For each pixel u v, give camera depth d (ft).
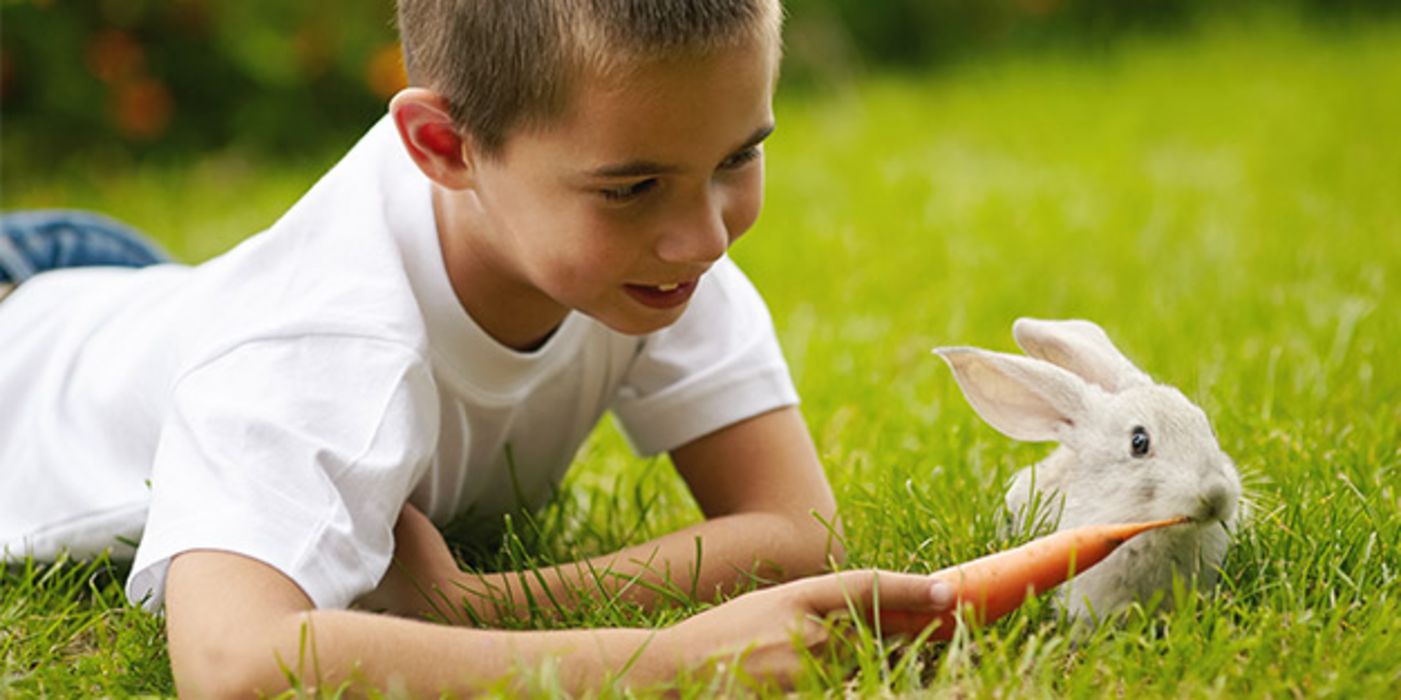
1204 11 36.01
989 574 7.96
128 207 23.39
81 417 10.34
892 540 9.60
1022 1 34.63
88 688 8.20
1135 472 8.57
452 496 9.92
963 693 7.35
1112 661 7.57
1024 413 9.55
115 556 9.96
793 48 31.09
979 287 16.02
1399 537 8.83
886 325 14.73
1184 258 17.13
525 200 8.04
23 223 13.21
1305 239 17.71
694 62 7.43
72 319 11.14
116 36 26.17
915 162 23.03
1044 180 21.61
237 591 7.57
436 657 7.41
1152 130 25.46
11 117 25.98
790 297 16.28
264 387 8.37
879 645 7.55
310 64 27.61
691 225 7.83
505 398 9.53
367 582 8.09
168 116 26.84
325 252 9.00
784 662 7.52
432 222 9.07
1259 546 8.87
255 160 27.07
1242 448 10.66
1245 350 13.20
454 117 8.21
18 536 10.12
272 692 7.32
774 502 9.78
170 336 9.86
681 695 7.33
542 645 7.52
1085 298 15.61
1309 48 32.86
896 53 34.14
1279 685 7.27
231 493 7.94
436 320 9.09
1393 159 22.45
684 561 9.16
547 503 10.93
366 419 8.36
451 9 8.01
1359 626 7.95
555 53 7.56
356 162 9.45
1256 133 24.76
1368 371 12.25
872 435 11.77
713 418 10.02
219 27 26.86
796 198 21.01
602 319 8.34
